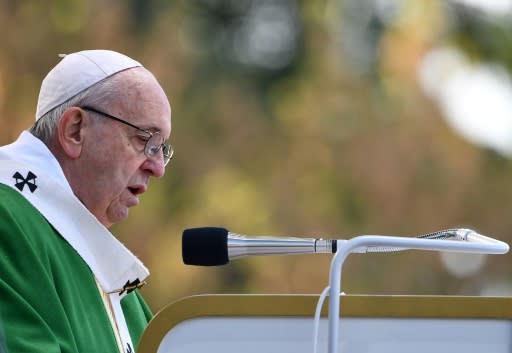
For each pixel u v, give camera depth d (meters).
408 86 45.47
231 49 47.81
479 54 47.69
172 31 43.28
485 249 10.75
